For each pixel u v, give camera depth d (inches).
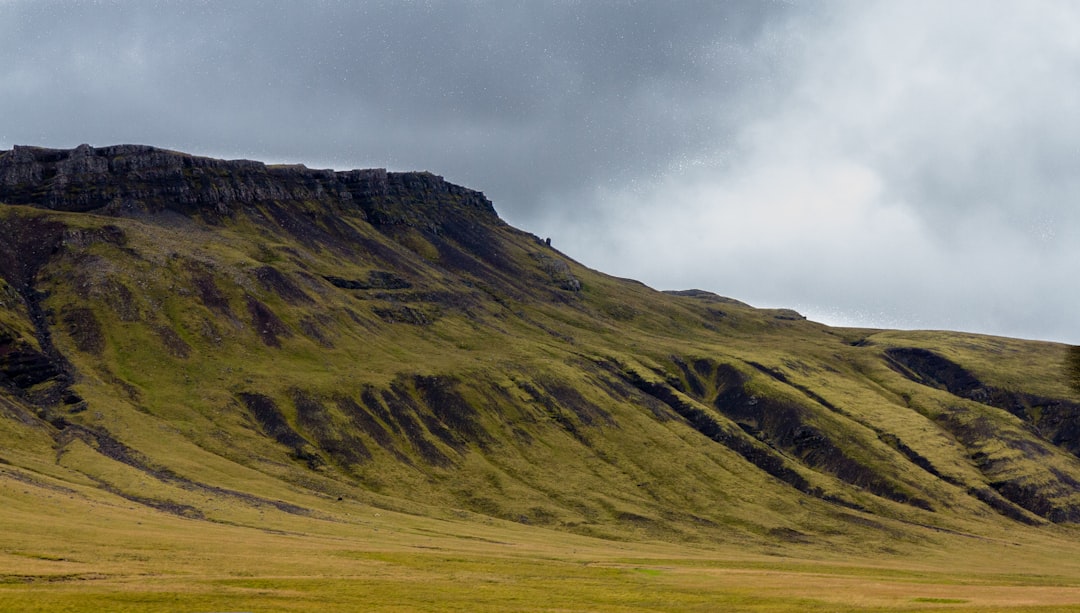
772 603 5905.5
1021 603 5851.4
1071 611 5428.2
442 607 5295.3
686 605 5772.6
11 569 5305.1
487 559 7785.4
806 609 5659.5
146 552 6279.5
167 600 4958.2
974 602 5935.0
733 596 6181.1
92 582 5255.9
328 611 4977.9
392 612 5049.2
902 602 5944.9
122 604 4798.2
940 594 6417.3
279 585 5610.2
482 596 5748.0
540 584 6417.3
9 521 6668.3
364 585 5816.9
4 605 4559.5
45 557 5767.7
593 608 5546.3
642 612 5477.4
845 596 6205.7
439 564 7209.6
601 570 7549.2
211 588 5334.6
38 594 4810.5
